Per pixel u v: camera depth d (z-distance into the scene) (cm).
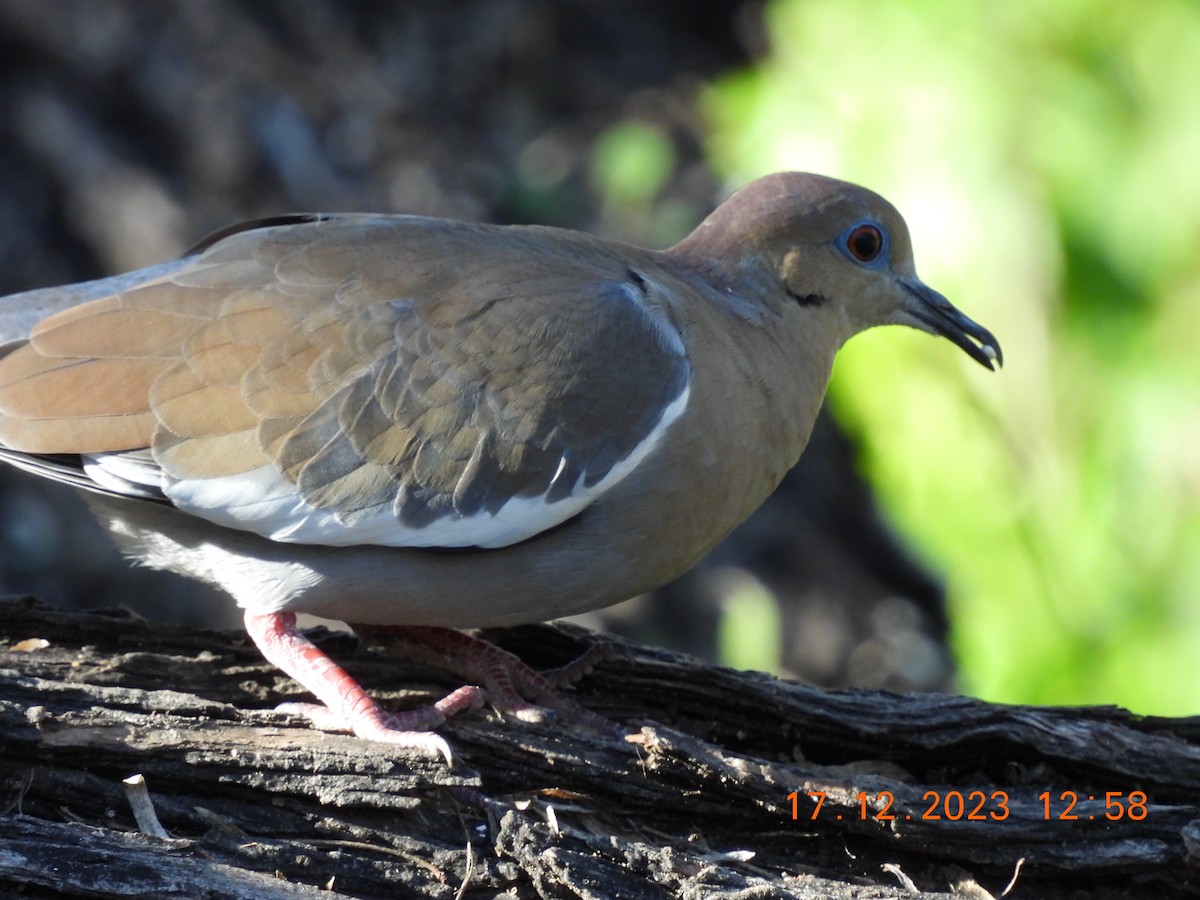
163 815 858
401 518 914
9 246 1750
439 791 884
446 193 1928
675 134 2125
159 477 904
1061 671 1515
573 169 2073
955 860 947
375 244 959
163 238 1748
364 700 916
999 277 1409
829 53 1518
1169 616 1489
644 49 2262
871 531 1948
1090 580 1510
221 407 905
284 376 910
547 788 922
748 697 1005
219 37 1956
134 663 932
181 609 1656
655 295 1003
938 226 1419
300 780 867
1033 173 1412
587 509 955
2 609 938
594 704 1011
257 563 937
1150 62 1422
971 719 1002
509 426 924
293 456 902
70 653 936
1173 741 1005
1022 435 1483
